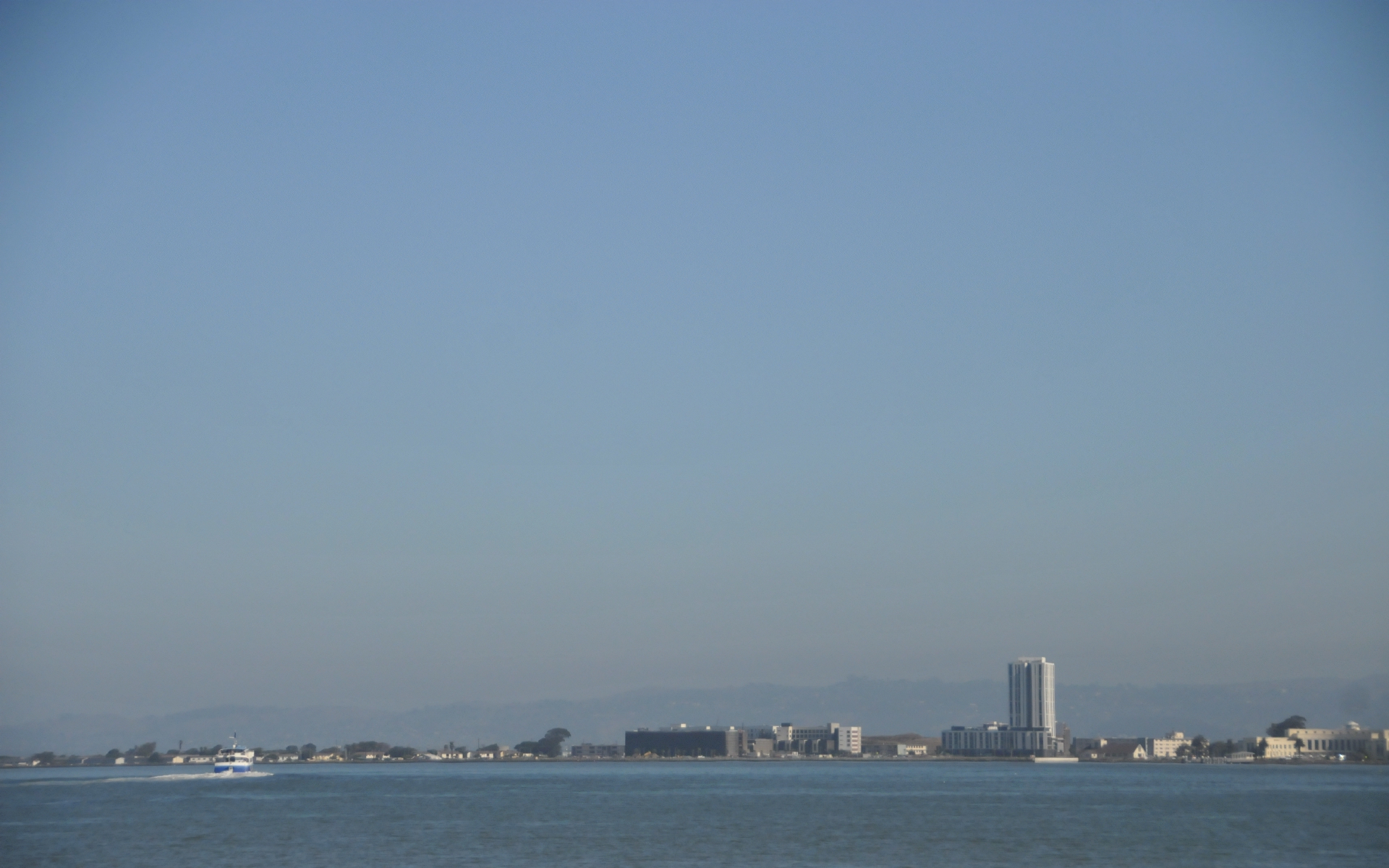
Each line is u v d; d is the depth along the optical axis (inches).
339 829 6318.9
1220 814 7190.0
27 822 6845.5
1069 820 6825.8
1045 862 4894.2
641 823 6609.3
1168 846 5423.2
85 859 5064.0
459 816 7175.2
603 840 5708.7
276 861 4963.1
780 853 5182.1
